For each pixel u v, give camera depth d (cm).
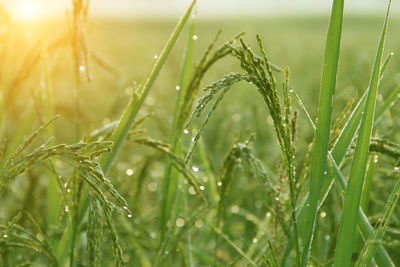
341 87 268
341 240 113
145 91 126
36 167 155
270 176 155
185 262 147
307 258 115
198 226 176
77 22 124
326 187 117
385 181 154
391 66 397
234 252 176
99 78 328
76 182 122
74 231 124
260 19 1836
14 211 154
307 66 534
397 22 1778
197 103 104
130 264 160
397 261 131
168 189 139
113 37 842
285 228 121
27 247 121
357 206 112
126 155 216
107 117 216
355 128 117
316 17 2253
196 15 140
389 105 131
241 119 266
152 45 841
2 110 143
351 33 1152
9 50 142
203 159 159
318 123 114
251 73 109
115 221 152
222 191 131
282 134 112
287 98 112
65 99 182
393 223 133
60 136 254
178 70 345
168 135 192
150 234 161
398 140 152
